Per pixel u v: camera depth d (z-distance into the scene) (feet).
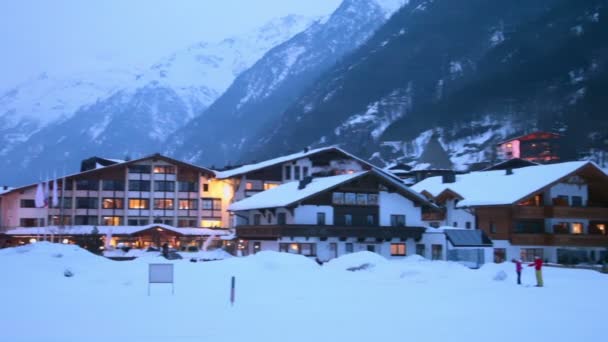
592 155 523.29
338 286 121.90
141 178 328.90
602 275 150.51
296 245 215.72
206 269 144.97
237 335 64.08
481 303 93.91
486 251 215.31
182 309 84.48
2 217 311.88
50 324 70.38
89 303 89.97
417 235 226.17
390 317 78.02
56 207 318.04
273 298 99.76
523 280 137.18
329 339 62.39
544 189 230.27
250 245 238.48
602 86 641.81
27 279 122.01
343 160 331.77
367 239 222.28
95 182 323.57
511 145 544.62
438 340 62.44
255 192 322.75
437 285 124.77
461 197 248.93
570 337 64.80
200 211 333.83
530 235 231.09
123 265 148.66
